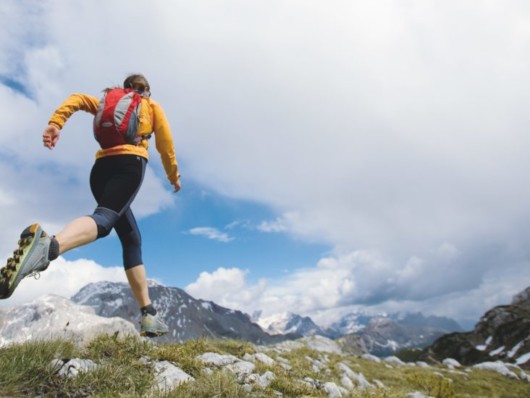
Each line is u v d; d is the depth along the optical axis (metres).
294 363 10.47
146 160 4.43
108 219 3.85
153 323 4.59
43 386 4.15
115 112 4.20
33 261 2.96
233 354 8.94
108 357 5.49
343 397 7.51
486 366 29.36
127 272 4.66
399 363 27.17
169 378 5.27
